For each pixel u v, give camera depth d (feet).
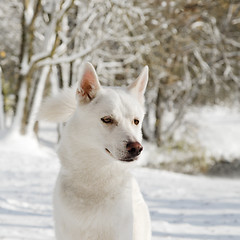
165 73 72.64
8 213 21.65
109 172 10.86
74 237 10.89
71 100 12.30
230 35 84.84
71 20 69.05
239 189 37.76
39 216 21.57
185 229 20.75
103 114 10.94
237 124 104.06
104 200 10.67
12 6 70.64
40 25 71.61
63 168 11.32
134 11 63.57
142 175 45.39
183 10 73.26
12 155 50.19
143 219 11.48
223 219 23.38
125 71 69.82
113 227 10.64
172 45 74.74
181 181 43.42
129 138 10.52
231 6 81.92
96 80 11.43
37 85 60.75
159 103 82.69
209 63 81.46
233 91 85.61
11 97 84.38
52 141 81.51
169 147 73.67
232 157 79.10
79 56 59.88
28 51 62.34
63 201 10.85
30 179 35.40
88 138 10.95
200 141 79.97
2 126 64.49
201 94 84.94
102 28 65.16
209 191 35.22
